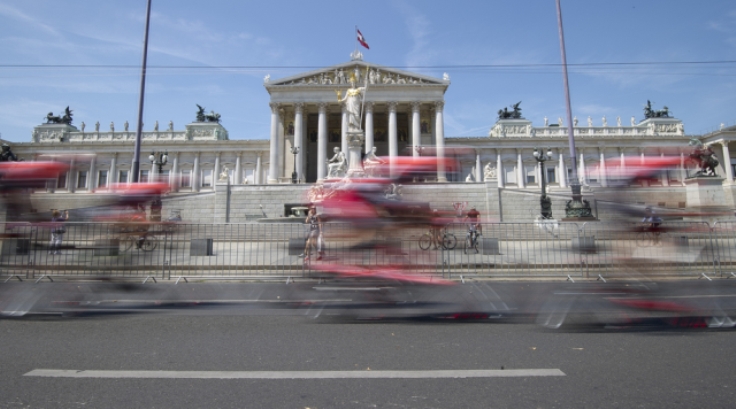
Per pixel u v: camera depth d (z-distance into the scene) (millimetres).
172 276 13891
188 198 47781
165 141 83875
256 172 83688
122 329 7594
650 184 13945
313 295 10922
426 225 15203
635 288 11594
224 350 6344
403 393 4762
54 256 13523
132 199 28656
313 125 80000
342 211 19781
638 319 8281
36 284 12508
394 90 71250
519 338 6984
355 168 30766
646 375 5273
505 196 45688
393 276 13609
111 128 87938
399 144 79438
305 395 4711
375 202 20547
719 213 19438
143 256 13594
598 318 8352
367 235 14164
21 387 4906
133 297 10672
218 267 15375
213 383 5059
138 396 4676
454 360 5879
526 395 4691
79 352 6250
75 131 91562
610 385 4961
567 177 81812
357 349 6402
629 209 13117
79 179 82125
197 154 84312
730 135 76938
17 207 23781
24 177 24047
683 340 6848
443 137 70875
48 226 13594
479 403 4492
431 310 9156
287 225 16750
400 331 7457
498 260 15336
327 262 13875
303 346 6551
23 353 6195
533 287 11859
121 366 5637
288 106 73375
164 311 9133
